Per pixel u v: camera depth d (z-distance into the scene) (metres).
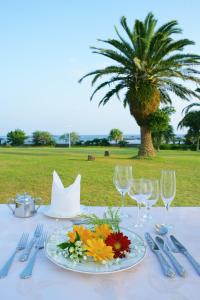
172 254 1.09
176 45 11.97
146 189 1.43
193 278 0.93
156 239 1.22
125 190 1.59
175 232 1.32
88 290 0.85
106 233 1.05
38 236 1.21
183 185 6.50
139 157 14.24
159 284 0.89
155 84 13.77
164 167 10.30
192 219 1.50
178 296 0.84
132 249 1.07
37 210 1.58
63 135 41.03
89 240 0.98
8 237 1.22
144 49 12.36
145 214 1.55
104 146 35.75
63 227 1.25
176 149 28.92
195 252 1.12
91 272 0.91
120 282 0.89
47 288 0.86
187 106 23.84
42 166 9.97
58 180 1.65
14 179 7.05
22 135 35.12
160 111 14.24
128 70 13.36
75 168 9.52
